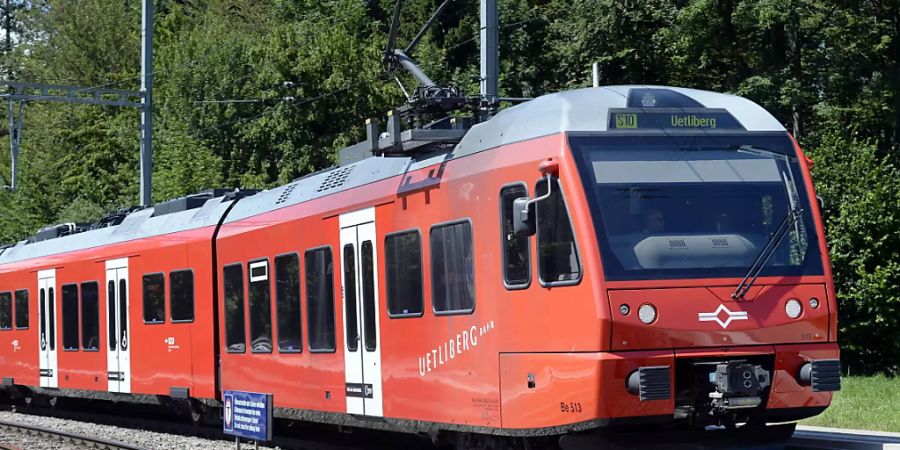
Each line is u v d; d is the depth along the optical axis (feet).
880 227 81.92
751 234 33.83
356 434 55.72
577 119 34.12
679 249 32.96
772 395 33.12
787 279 33.55
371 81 127.34
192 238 58.75
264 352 51.60
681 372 32.65
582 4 114.93
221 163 124.77
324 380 46.50
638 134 34.09
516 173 34.99
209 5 189.57
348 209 44.70
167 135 130.41
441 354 38.60
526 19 136.36
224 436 58.54
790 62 99.55
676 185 33.71
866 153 84.58
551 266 33.53
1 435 66.64
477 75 130.72
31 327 79.92
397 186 41.63
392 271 41.65
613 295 32.01
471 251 36.99
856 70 100.78
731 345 32.63
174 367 60.44
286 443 52.80
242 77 137.08
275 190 53.83
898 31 105.60
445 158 39.34
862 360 86.07
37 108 204.95
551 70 137.08
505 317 35.27
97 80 204.33
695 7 98.12
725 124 35.12
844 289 83.56
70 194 159.84
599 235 32.50
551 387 33.35
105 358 68.64
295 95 128.47
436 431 39.17
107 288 68.49
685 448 33.55
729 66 106.32
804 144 97.40
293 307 48.96
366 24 146.51
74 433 63.31
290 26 134.10
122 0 219.61
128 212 73.51
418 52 134.51
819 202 34.81
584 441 33.53
